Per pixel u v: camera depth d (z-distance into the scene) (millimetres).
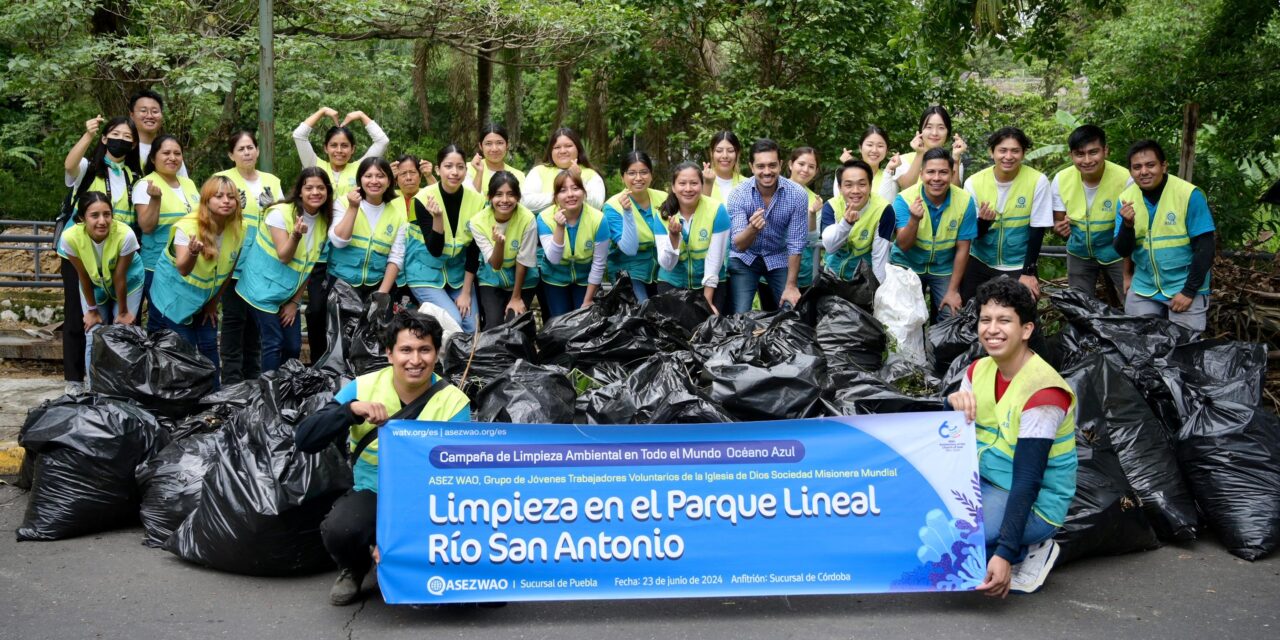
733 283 7160
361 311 6188
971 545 4223
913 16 9641
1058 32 8695
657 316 6273
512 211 6996
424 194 7023
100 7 11359
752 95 12633
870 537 4266
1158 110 9586
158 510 5172
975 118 13914
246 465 4645
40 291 11508
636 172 6973
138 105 7465
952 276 7008
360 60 12797
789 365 4910
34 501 5305
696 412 4734
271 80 7809
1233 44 9133
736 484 4277
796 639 3998
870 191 6949
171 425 5816
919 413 4285
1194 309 6613
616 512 4242
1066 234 7109
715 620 4207
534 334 6352
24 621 4199
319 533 4672
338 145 7688
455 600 4160
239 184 7336
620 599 4367
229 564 4676
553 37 12297
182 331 6812
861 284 6543
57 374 9789
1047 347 5770
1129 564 4859
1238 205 9312
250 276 6871
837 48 12672
